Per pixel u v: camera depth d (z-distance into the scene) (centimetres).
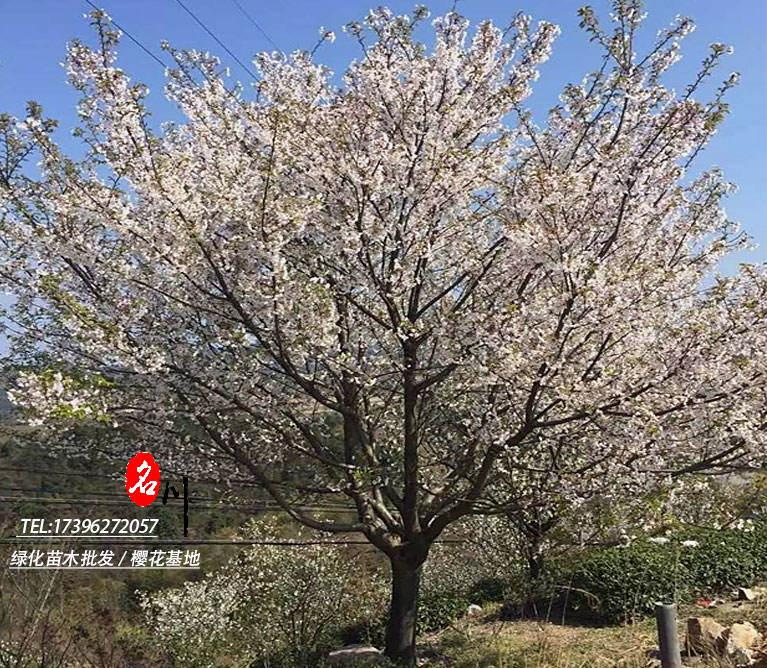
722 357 574
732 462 654
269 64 770
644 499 632
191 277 600
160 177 553
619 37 616
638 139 645
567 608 929
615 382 579
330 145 641
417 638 1012
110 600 1121
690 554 958
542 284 674
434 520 744
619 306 551
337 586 1144
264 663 1029
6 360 680
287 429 758
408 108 652
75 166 592
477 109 705
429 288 762
